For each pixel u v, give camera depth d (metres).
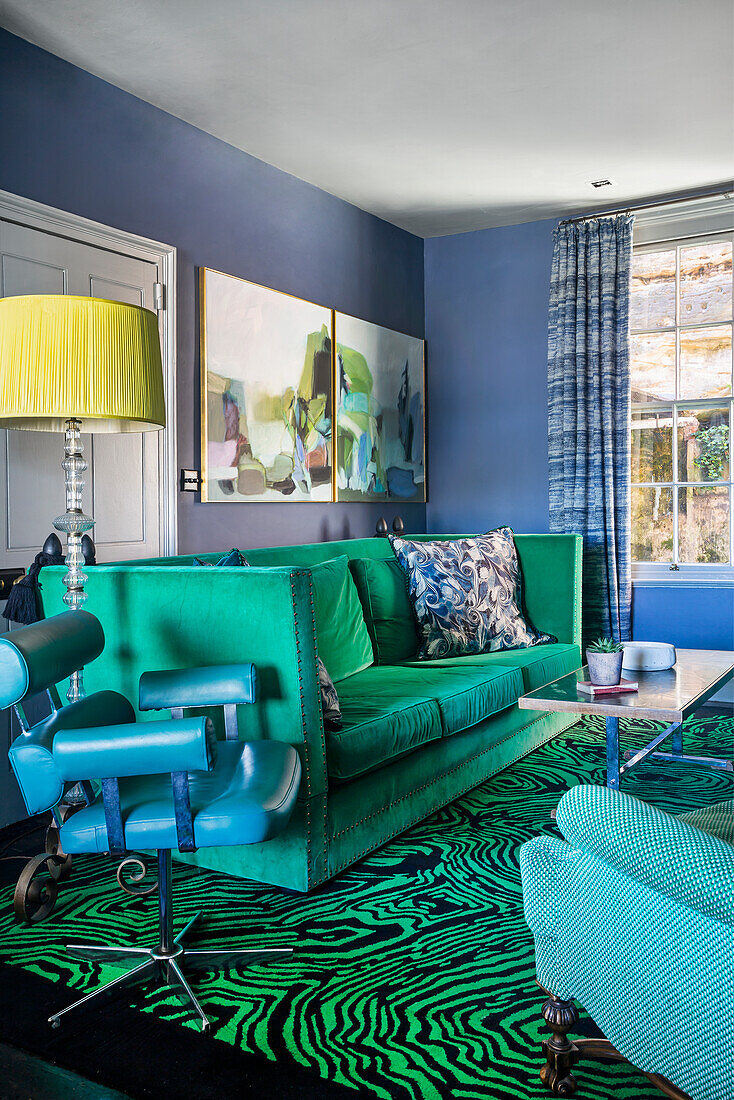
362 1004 1.93
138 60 3.34
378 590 3.98
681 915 1.16
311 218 4.68
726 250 4.96
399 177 4.60
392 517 5.41
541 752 3.97
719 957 1.10
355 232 5.04
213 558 3.29
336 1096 1.63
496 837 2.92
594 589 5.09
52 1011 1.93
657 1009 1.24
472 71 3.47
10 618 2.93
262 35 3.17
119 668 2.64
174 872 2.69
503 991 1.98
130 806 1.94
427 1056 1.75
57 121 3.30
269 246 4.37
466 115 3.86
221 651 2.50
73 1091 1.66
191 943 2.21
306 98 3.67
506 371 5.50
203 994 1.99
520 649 4.19
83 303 2.29
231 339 4.09
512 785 3.48
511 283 5.46
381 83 3.56
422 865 2.69
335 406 4.82
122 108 3.57
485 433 5.59
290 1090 1.65
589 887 1.34
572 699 2.85
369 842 2.73
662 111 3.85
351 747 2.55
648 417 5.21
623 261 4.99
